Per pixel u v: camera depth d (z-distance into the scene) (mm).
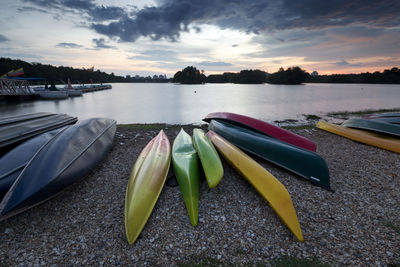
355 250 2523
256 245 2588
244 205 3355
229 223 2957
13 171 3461
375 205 3395
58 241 2641
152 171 3680
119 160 5137
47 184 3066
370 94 40500
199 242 2625
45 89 36156
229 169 4586
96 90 54344
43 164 3330
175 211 3197
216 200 3482
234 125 6559
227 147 4625
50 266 2309
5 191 3234
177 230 2818
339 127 7879
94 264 2326
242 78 155000
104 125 6039
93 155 4430
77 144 4227
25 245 2578
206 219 3031
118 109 19688
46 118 6570
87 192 3717
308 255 2453
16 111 18188
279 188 3188
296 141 5531
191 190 3309
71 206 3318
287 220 2842
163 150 4738
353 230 2846
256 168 3697
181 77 156875
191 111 18438
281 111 18047
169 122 13469
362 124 7453
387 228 2881
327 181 3863
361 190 3840
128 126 9906
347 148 6219
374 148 6215
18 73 31062
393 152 5859
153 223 2941
